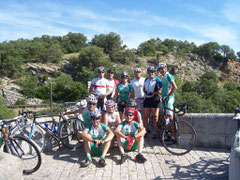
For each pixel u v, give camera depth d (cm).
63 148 515
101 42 11262
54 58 8588
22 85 6369
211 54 12219
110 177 370
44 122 484
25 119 461
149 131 611
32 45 8956
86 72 7344
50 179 368
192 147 445
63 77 6431
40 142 467
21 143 424
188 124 456
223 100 5750
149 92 527
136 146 473
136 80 577
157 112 536
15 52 8119
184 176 367
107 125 488
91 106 463
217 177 358
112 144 492
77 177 373
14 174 279
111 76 639
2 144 397
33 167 407
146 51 11831
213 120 486
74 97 6134
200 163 414
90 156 425
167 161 426
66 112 524
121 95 576
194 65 11356
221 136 485
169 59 11381
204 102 4556
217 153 460
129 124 455
